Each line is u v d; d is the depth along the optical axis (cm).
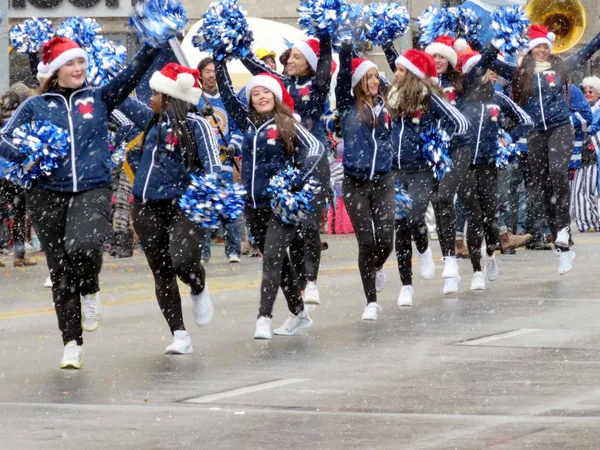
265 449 1289
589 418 1398
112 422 1425
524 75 2853
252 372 1734
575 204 4259
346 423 1398
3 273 3162
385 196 2208
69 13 5597
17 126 1778
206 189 1802
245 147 2023
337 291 2639
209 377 1702
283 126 2002
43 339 2062
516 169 3578
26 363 1836
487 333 2039
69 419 1445
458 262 3250
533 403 1488
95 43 2109
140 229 1872
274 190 1956
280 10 5828
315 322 2200
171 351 1892
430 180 2389
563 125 2836
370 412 1456
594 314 2227
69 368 1778
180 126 1841
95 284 1836
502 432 1336
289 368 1759
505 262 3198
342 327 2133
